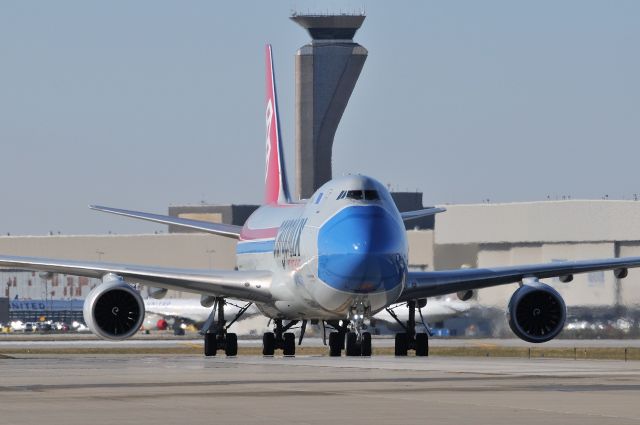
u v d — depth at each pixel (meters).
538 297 194.50
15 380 131.75
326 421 88.50
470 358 199.75
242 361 180.00
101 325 191.12
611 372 140.50
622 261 197.75
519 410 94.81
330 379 129.12
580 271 197.75
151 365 167.50
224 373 142.12
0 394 112.06
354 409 96.12
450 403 100.44
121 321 192.38
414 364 162.50
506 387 116.44
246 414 93.12
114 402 103.25
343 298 181.75
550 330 194.50
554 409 95.44
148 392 113.31
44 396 109.69
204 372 144.75
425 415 91.81
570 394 108.19
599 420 88.00
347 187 184.00
